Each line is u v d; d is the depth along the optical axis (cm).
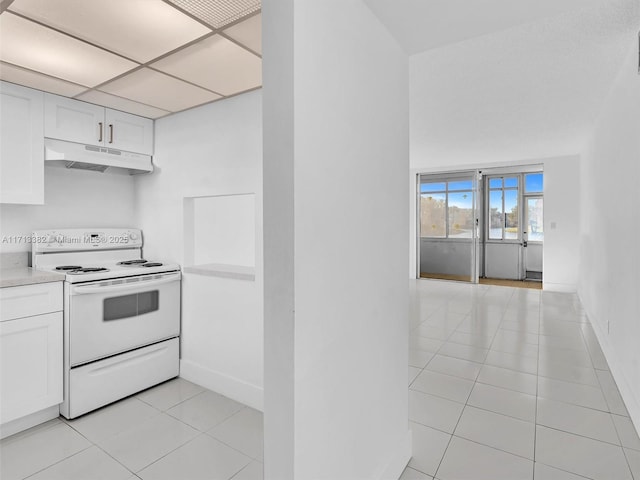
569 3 136
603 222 348
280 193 106
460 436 204
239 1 144
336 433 127
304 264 109
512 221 756
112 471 175
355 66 133
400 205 175
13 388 200
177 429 211
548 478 170
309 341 112
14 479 169
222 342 253
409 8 141
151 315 259
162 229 291
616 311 279
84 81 219
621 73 264
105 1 144
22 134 226
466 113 368
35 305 208
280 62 105
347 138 129
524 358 315
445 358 316
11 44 177
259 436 205
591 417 221
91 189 291
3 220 249
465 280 705
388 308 164
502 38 223
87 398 226
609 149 316
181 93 237
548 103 338
